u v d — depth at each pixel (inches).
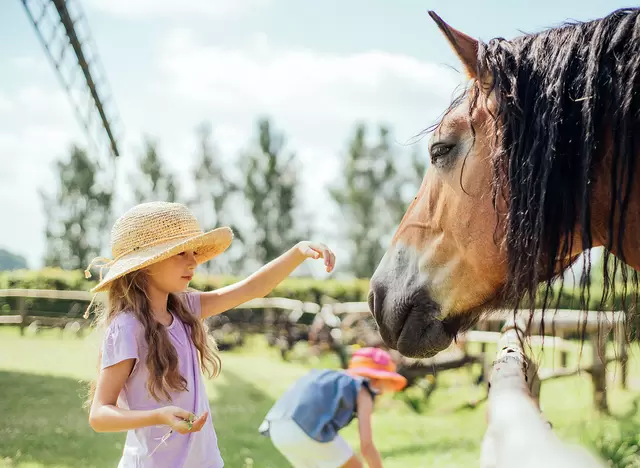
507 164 76.0
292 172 1900.8
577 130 71.7
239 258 1898.4
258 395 360.2
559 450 43.3
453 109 85.4
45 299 764.0
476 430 273.9
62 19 378.3
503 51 77.3
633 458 156.9
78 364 436.5
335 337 468.4
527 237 73.4
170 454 84.7
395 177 1894.7
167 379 82.7
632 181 68.8
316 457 131.0
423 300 89.0
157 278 88.0
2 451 210.2
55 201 1839.3
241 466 208.1
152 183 1902.1
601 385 260.5
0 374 380.8
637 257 72.7
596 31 72.2
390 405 336.8
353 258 1875.0
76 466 194.5
